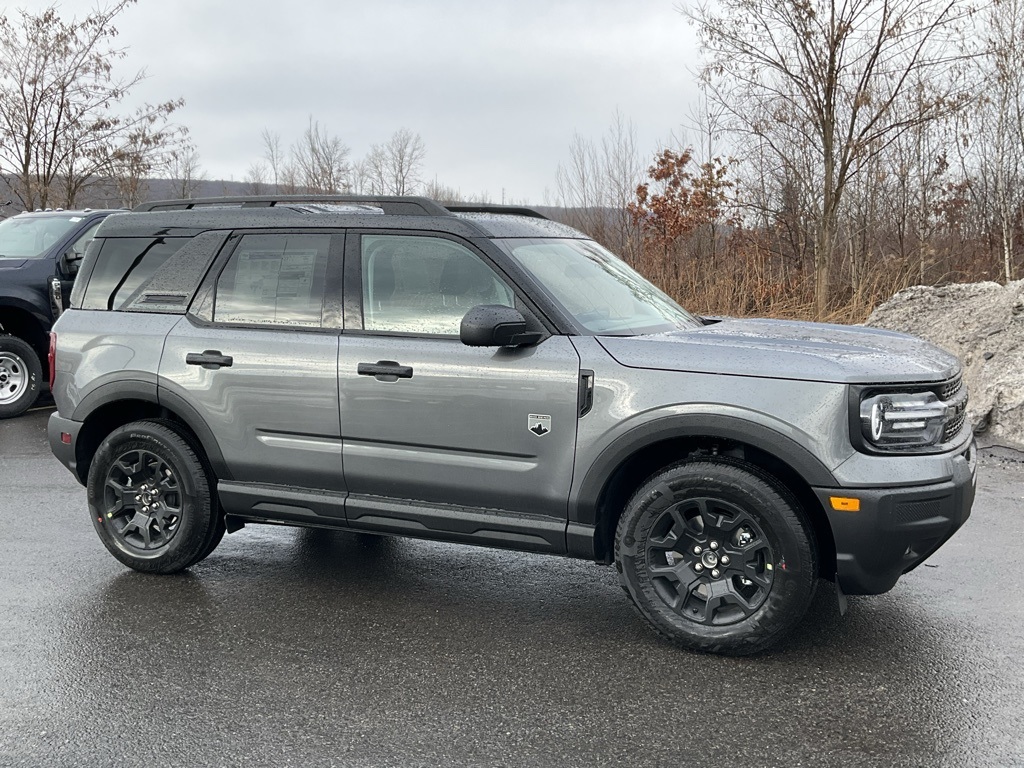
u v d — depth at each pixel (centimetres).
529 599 470
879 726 336
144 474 499
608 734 332
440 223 441
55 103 2105
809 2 1338
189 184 3008
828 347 400
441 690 367
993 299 957
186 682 375
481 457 425
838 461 369
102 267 516
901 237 1667
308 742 326
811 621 435
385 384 436
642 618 409
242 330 473
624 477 422
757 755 316
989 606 451
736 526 389
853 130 1394
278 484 469
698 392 386
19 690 368
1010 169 1639
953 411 393
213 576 504
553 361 409
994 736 329
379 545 562
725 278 1469
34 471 756
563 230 501
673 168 1628
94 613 450
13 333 1050
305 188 3108
